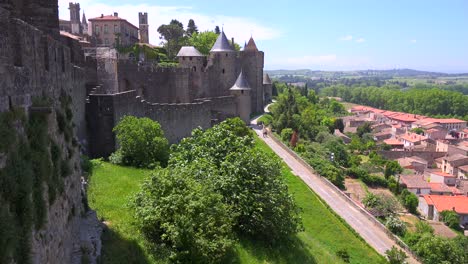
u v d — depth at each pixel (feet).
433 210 225.56
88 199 73.97
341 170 245.45
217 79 270.87
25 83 34.58
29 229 30.76
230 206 70.79
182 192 63.72
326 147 271.69
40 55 39.27
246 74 298.35
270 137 245.04
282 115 275.39
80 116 104.99
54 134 42.22
